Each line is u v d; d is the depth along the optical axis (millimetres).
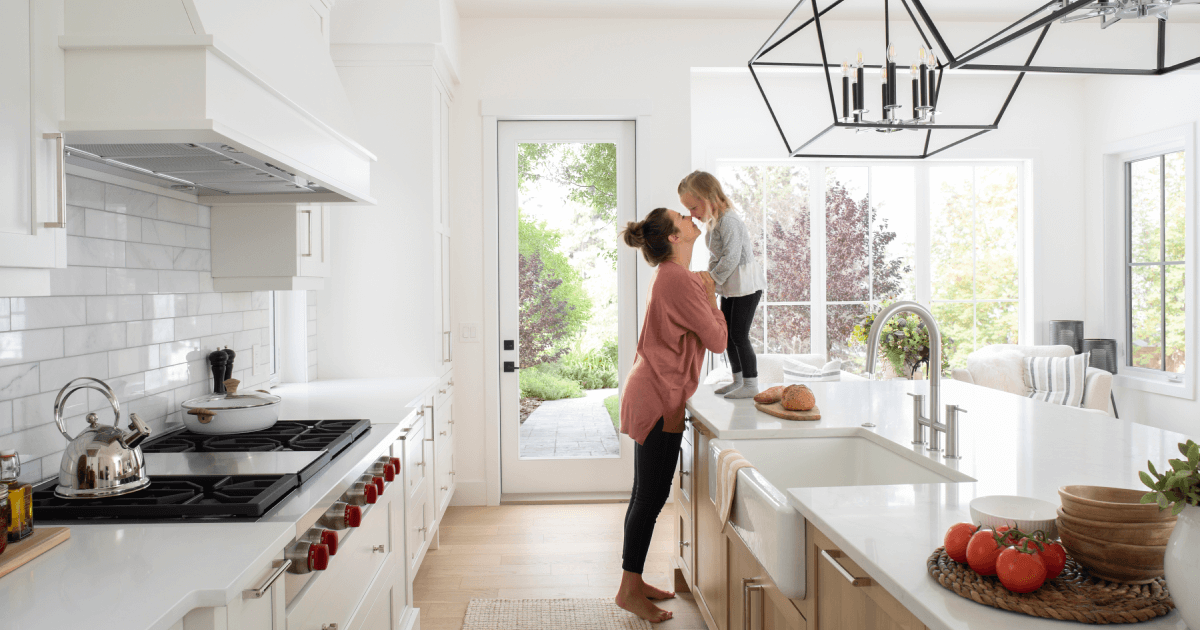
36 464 1493
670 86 4113
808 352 4949
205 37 1209
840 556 1225
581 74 4094
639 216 4117
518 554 3354
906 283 5008
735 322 2664
